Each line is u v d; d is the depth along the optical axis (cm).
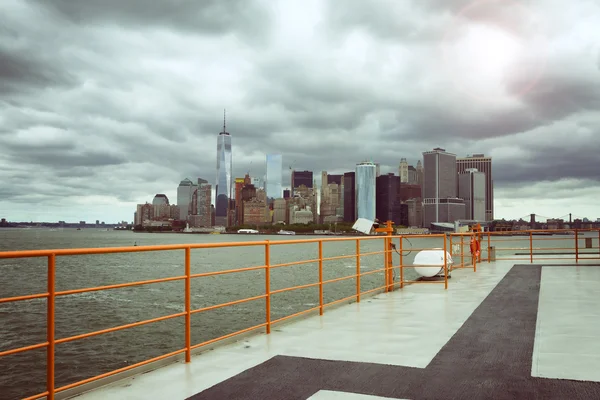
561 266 1928
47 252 454
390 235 1342
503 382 512
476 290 1288
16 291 4303
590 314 910
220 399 473
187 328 618
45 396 461
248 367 584
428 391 486
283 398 473
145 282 555
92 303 3625
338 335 764
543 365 575
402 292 1295
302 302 3706
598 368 561
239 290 4428
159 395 487
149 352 2320
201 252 12500
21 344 2423
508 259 2341
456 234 1786
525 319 870
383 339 730
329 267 7319
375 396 475
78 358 2222
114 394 491
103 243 18262
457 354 633
